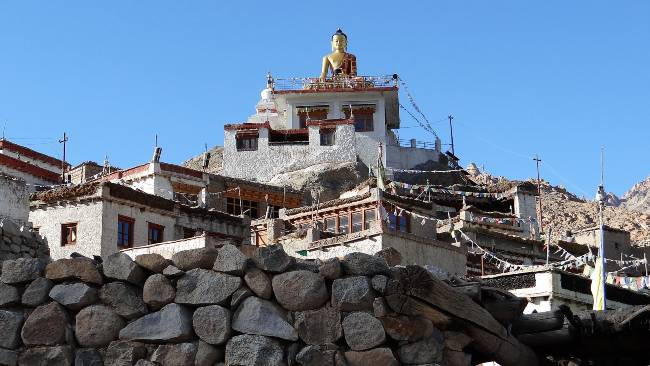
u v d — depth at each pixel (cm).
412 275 1061
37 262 1136
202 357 1055
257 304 1056
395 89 7419
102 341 1095
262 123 7219
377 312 1044
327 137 7188
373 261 1066
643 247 5859
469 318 1116
